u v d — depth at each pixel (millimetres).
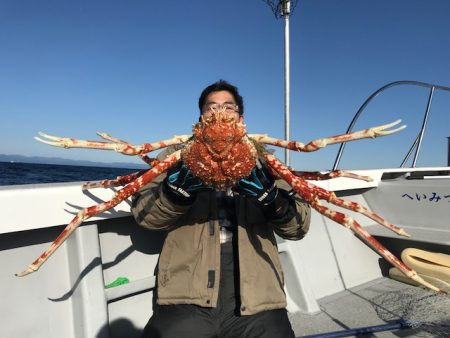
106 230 1283
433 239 1800
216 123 873
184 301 1028
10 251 1087
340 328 1493
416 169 2330
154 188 1103
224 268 1099
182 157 940
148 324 1051
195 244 1076
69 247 1182
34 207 1050
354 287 1912
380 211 2133
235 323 1024
